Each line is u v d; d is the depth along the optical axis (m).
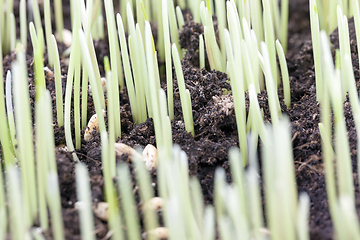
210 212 0.14
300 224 0.14
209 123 0.18
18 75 0.15
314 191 0.17
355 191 0.16
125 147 0.17
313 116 0.18
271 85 0.16
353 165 0.17
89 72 0.17
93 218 0.16
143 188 0.15
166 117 0.16
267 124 0.18
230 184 0.17
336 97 0.15
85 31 0.18
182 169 0.15
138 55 0.18
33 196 0.16
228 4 0.17
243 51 0.17
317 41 0.18
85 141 0.18
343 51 0.18
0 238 0.15
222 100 0.18
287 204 0.14
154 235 0.15
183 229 0.15
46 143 0.16
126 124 0.19
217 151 0.18
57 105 0.18
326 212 0.16
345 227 0.15
